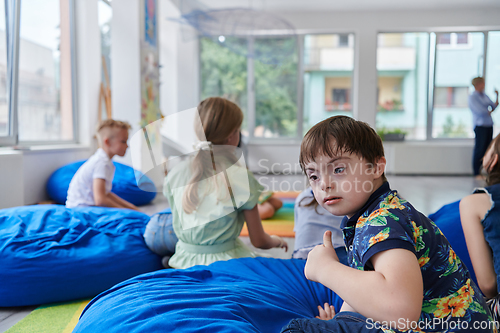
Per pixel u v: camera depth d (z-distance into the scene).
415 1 6.33
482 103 5.89
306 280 1.25
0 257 1.48
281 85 7.22
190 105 6.88
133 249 1.71
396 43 7.05
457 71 6.98
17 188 2.78
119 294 1.00
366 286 0.64
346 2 6.38
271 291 1.09
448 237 1.68
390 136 7.02
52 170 3.70
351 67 7.12
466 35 6.86
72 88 4.36
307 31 6.95
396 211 0.70
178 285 1.04
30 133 3.67
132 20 4.36
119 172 3.62
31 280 1.46
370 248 0.67
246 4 6.38
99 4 4.71
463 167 6.66
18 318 1.41
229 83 7.29
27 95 3.61
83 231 1.74
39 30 3.74
